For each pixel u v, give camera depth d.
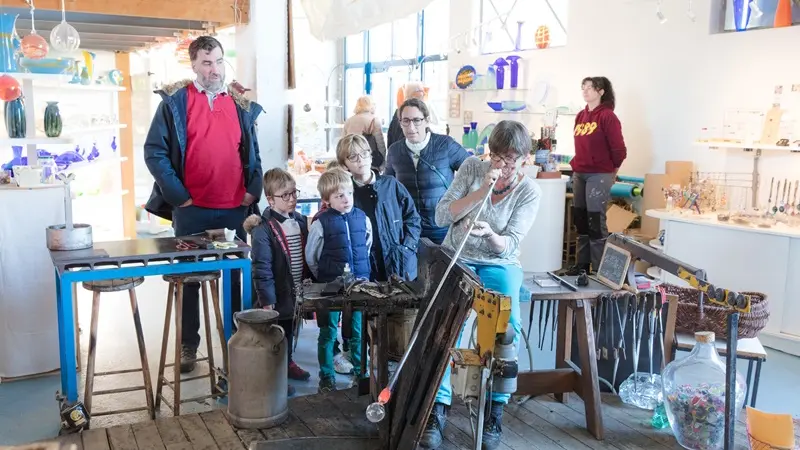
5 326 3.82
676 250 5.13
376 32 10.76
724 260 4.85
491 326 2.30
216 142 3.76
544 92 7.11
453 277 2.59
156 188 3.96
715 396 2.91
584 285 3.23
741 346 3.43
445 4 9.12
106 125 7.14
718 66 5.55
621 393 3.44
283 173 3.61
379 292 2.86
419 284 2.94
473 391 2.39
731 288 4.83
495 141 2.88
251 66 4.96
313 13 5.25
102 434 3.01
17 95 3.99
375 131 5.45
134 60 9.52
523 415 3.32
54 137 4.20
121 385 3.78
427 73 9.47
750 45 5.30
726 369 2.74
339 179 3.48
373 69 10.81
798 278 4.50
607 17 6.44
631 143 6.34
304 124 9.38
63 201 3.85
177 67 9.80
